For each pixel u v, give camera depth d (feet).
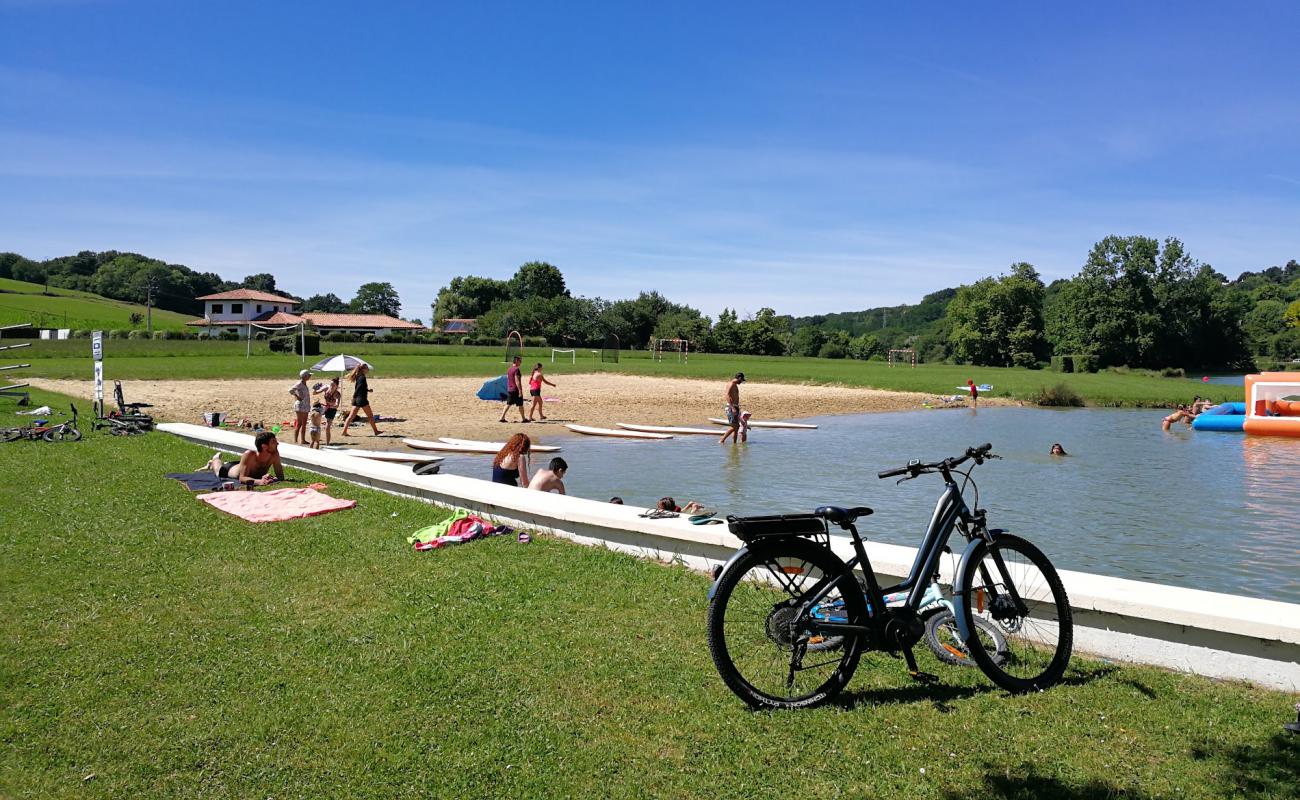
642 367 207.51
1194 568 36.45
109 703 15.16
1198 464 70.54
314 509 31.55
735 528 15.48
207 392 102.37
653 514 26.40
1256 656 15.90
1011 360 368.68
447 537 26.76
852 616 15.84
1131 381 197.26
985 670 15.83
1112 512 48.96
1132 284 333.01
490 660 17.15
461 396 114.42
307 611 20.16
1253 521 46.42
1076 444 86.07
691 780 12.74
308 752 13.50
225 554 25.35
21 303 416.05
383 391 118.62
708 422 99.91
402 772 12.93
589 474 59.98
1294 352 380.78
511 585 22.16
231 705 15.10
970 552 16.44
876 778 12.78
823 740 14.02
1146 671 16.69
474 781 12.69
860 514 16.08
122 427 57.31
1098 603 17.51
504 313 398.42
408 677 16.29
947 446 79.97
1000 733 14.16
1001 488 57.52
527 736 14.03
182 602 20.76
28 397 73.10
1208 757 13.23
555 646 17.90
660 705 15.23
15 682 16.03
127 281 590.55
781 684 16.02
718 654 15.19
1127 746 13.65
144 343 208.03
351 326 423.64
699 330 354.74
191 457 45.44
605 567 23.88
